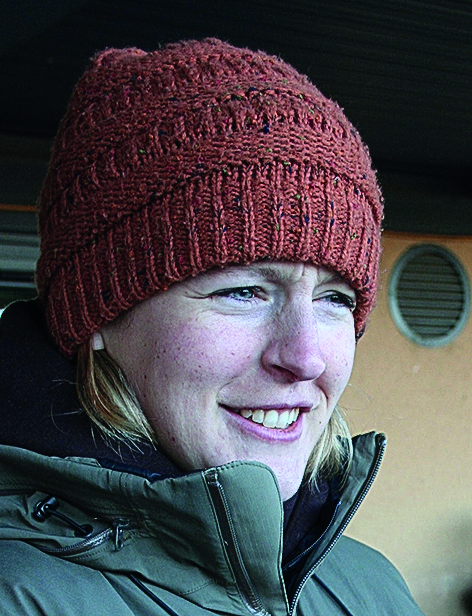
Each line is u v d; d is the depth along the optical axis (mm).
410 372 3400
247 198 923
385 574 1312
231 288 945
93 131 976
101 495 889
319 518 1165
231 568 908
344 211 984
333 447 1224
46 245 1030
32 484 933
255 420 979
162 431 971
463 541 3518
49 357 1016
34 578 827
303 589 1123
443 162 3068
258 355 951
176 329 938
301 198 939
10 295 2529
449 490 3502
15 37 1490
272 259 939
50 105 2223
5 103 2197
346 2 1773
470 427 3559
